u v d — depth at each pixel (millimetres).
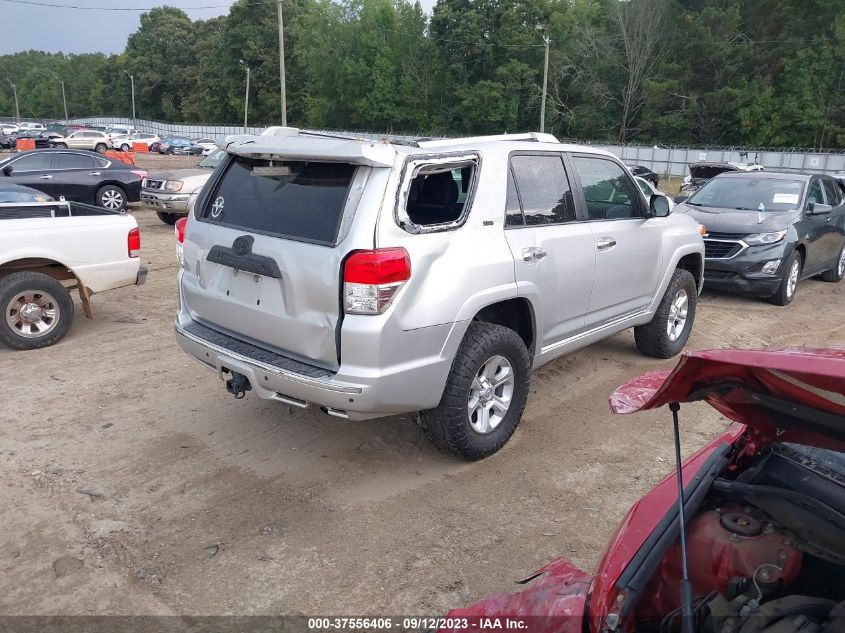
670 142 59781
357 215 3736
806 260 9797
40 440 4746
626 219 5723
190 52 105875
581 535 3812
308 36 73438
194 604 3197
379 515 3945
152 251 11883
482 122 63938
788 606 1849
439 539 3736
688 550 2148
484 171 4363
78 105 135750
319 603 3225
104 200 15648
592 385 6098
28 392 5594
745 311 9125
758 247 9102
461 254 4094
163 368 6203
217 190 4605
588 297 5254
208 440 4801
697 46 57594
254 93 87062
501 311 4832
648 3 60000
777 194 10016
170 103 106125
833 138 54375
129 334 7227
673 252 6285
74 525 3768
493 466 4566
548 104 62969
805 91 53594
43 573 3377
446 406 4188
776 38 57250
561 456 4742
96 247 6930
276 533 3744
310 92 76812
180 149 57719
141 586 3307
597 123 62406
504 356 4477
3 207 6938
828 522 2135
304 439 4852
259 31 85500
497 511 4023
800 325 8477
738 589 1986
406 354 3824
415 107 69625
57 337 6793
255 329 4148
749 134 56625
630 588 2029
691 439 5062
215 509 3961
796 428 2211
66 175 15141
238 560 3514
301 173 4121
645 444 4973
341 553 3592
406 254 3766
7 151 45625
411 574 3443
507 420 4609
